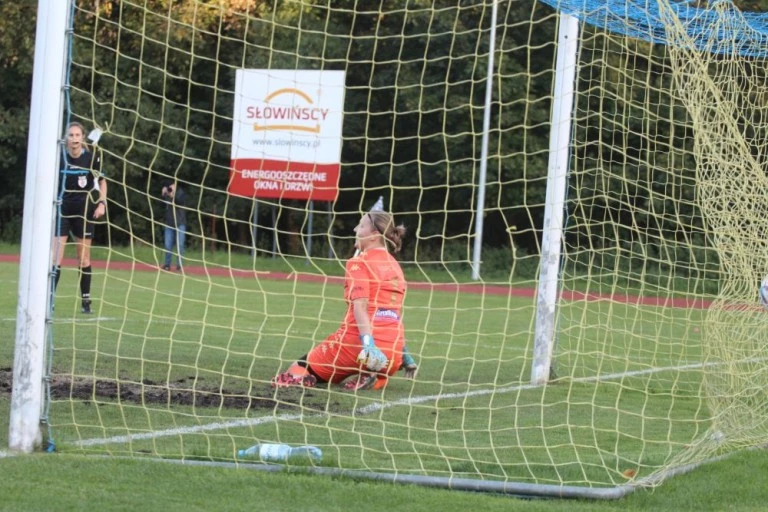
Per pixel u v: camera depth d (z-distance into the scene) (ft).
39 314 53.78
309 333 120.16
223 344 104.27
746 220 58.34
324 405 71.31
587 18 77.82
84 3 208.13
